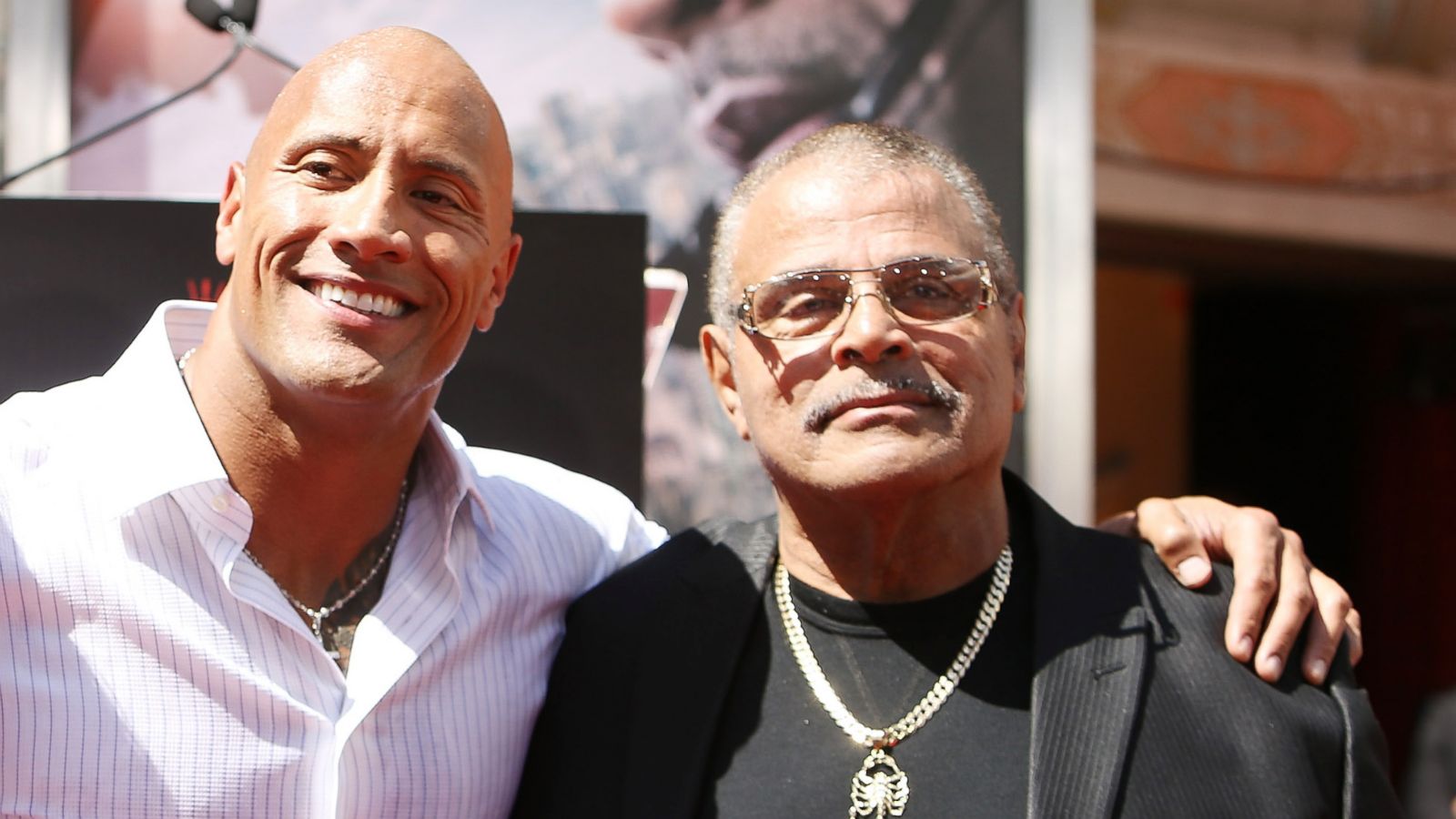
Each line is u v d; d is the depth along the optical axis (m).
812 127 3.03
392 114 1.81
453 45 3.00
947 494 1.95
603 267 2.39
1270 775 1.75
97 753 1.74
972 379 1.92
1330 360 8.59
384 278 1.79
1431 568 8.12
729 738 1.94
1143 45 6.19
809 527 2.02
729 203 2.14
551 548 2.17
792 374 1.93
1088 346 3.03
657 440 2.95
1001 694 1.90
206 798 1.76
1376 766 1.82
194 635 1.80
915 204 1.96
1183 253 6.81
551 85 3.01
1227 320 8.70
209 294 2.26
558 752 2.01
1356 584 8.46
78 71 2.95
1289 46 6.43
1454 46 6.48
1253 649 1.86
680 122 3.02
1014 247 3.03
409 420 1.90
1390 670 8.25
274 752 1.80
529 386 2.37
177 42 2.96
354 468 1.89
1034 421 3.01
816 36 3.04
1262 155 6.36
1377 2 6.31
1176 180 6.23
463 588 2.02
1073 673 1.83
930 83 3.04
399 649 1.92
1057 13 3.06
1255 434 8.85
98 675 1.76
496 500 2.17
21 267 2.24
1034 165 3.04
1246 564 1.93
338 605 1.98
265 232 1.79
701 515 2.94
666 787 1.88
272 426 1.85
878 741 1.88
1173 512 2.07
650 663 2.02
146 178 2.94
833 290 1.93
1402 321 8.22
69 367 2.23
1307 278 7.53
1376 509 8.38
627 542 2.31
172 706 1.78
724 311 2.10
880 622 1.99
